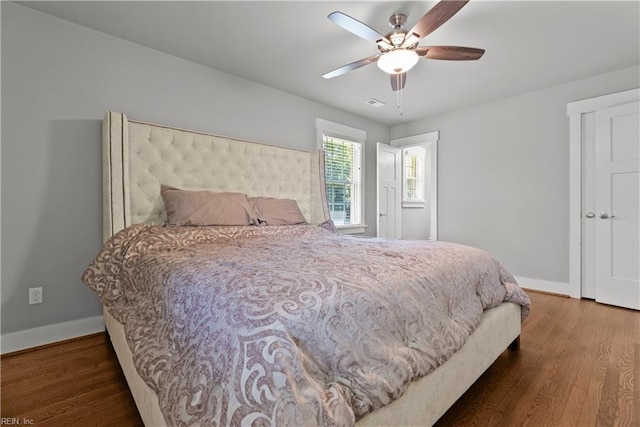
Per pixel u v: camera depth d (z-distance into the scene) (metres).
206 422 0.68
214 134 2.79
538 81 3.12
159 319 1.13
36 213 2.04
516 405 1.41
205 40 2.37
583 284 3.11
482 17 2.06
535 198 3.42
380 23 2.13
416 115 4.28
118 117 2.11
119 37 2.33
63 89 2.12
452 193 4.12
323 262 1.23
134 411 1.38
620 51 2.51
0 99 1.90
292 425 0.64
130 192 2.26
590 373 1.67
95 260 1.79
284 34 2.28
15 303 1.97
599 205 2.98
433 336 1.14
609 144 2.91
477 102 3.76
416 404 1.05
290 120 3.46
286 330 0.76
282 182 3.24
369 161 4.49
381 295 1.02
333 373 0.82
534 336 2.17
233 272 1.05
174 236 1.90
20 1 1.91
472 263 1.65
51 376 1.66
